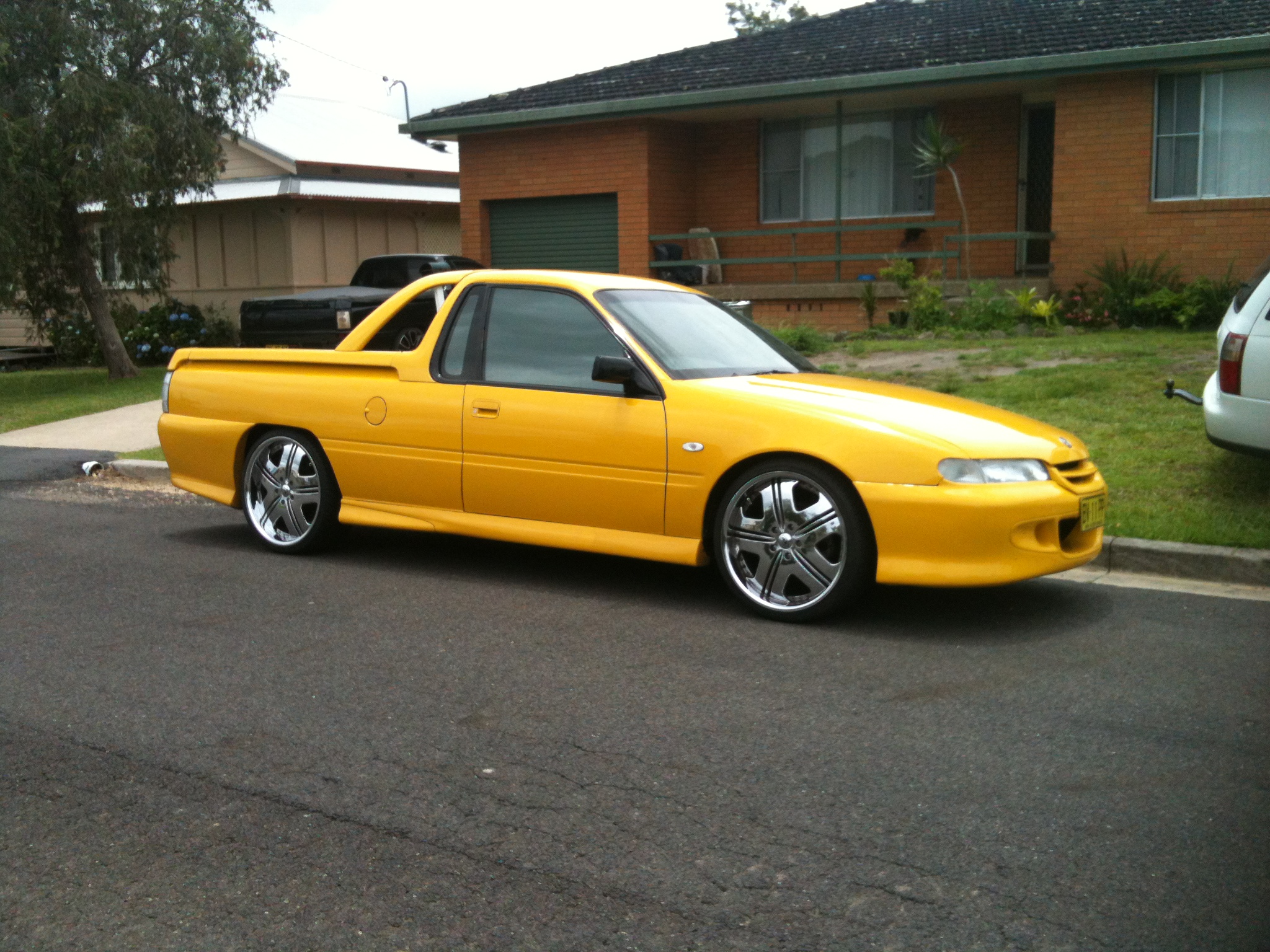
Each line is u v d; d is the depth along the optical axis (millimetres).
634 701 4629
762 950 2908
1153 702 4555
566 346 6320
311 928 3041
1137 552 6527
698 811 3658
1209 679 4801
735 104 18219
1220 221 15883
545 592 6316
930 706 4539
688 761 4043
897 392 6152
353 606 6062
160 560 7156
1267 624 5559
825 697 4648
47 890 3246
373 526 7016
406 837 3521
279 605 6102
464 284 6715
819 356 13953
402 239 25844
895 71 16969
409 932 3016
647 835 3504
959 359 12812
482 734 4305
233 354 7414
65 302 19375
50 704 4660
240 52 17953
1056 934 2947
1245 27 15453
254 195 23016
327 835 3535
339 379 6969
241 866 3359
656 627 5633
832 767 3973
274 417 7141
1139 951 2869
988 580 5340
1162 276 16062
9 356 25391
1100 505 5789
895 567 5414
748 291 18969
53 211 16859
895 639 5406
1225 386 7008
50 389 18031
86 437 12477
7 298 17406
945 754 4074
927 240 19062
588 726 4371
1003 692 4684
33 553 7367
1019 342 14312
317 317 16406
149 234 18062
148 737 4312
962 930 2975
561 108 19344
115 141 16625
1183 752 4059
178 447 7562
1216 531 6617
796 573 5645
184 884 3264
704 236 18969
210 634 5590
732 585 5812
